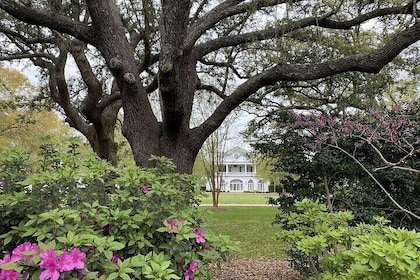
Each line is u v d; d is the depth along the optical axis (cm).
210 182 1916
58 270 153
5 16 650
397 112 549
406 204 525
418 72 646
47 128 1512
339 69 439
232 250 260
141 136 465
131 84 452
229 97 491
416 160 520
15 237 215
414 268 182
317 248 252
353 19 505
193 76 515
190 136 482
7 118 1405
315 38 570
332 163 503
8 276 157
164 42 390
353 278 207
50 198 229
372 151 515
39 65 798
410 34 413
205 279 262
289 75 456
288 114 564
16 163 264
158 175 301
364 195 504
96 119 728
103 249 175
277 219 519
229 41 541
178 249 228
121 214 222
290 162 536
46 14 440
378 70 435
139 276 186
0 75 1416
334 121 521
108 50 455
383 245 190
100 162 274
